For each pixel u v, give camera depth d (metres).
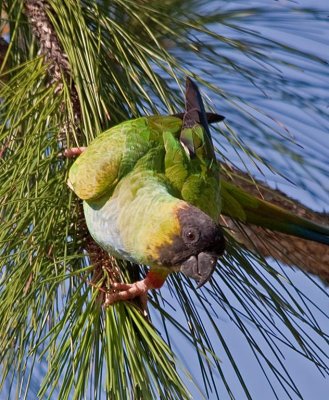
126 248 4.03
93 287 3.98
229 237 4.05
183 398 3.93
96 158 4.03
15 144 4.05
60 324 3.94
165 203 4.02
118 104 4.10
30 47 4.13
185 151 4.05
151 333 3.96
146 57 4.11
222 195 4.12
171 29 4.11
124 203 4.03
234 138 4.07
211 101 4.10
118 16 4.12
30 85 4.05
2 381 3.98
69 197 4.02
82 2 4.11
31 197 4.00
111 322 3.96
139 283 3.99
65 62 4.08
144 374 3.94
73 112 4.06
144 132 4.05
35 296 3.97
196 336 4.02
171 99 4.12
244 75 4.11
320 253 4.16
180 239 4.00
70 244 4.03
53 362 3.93
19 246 4.00
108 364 3.93
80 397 3.91
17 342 4.02
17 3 4.12
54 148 4.04
